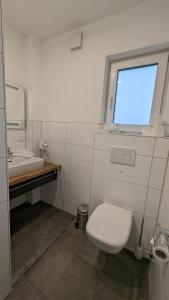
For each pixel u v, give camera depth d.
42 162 1.74
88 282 1.17
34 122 1.95
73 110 1.75
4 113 0.81
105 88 1.60
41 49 1.88
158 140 1.23
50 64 1.84
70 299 1.05
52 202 2.16
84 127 1.70
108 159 1.50
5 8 1.35
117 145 1.43
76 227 1.76
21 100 1.86
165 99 1.35
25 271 1.21
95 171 1.62
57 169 1.85
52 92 1.88
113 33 1.41
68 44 1.67
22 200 2.15
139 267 1.32
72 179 1.90
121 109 1.63
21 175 1.42
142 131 1.43
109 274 1.24
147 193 1.35
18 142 1.91
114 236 1.06
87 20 1.48
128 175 1.42
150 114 1.47
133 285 1.16
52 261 1.32
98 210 1.38
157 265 1.04
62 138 1.89
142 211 1.39
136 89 1.52
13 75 1.74
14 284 1.11
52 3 1.29
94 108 1.62
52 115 1.93
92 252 1.44
